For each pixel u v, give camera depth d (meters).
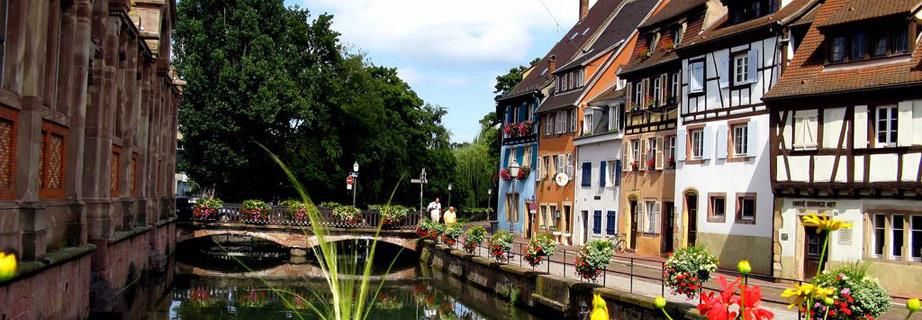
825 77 22.70
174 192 38.34
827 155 22.36
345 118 52.91
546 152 44.75
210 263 36.41
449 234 33.09
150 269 30.12
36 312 13.32
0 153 12.95
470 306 23.91
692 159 28.80
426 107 66.31
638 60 34.97
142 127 27.94
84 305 17.42
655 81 33.19
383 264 36.62
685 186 29.08
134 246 25.52
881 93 21.11
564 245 39.81
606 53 42.09
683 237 29.14
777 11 25.70
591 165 39.09
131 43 24.44
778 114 23.75
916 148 20.39
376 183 55.44
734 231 26.55
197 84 42.81
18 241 13.37
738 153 26.86
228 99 43.31
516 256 29.06
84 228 17.38
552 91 46.81
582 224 39.84
